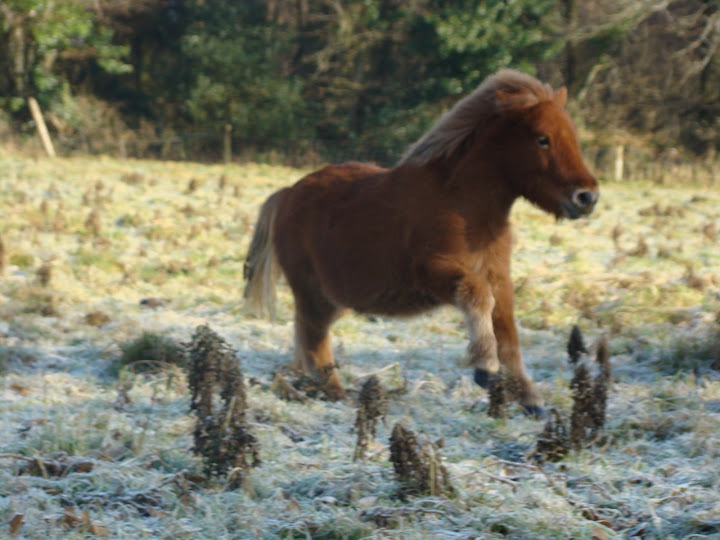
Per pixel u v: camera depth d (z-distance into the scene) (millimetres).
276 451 6582
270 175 30406
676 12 43719
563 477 5918
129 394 8250
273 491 5820
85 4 41219
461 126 7656
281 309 12930
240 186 25609
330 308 9047
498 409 7348
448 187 7668
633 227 19906
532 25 38188
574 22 38062
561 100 7730
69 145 37906
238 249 16906
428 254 7629
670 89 43812
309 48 45344
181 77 44406
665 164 36125
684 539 4938
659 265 15398
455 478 5777
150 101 45469
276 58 44219
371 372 9633
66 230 17625
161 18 46344
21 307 12180
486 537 4996
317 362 9039
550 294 13609
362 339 11367
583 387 6566
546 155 7430
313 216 8742
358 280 8242
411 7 40281
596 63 41062
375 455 6414
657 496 5582
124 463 6191
